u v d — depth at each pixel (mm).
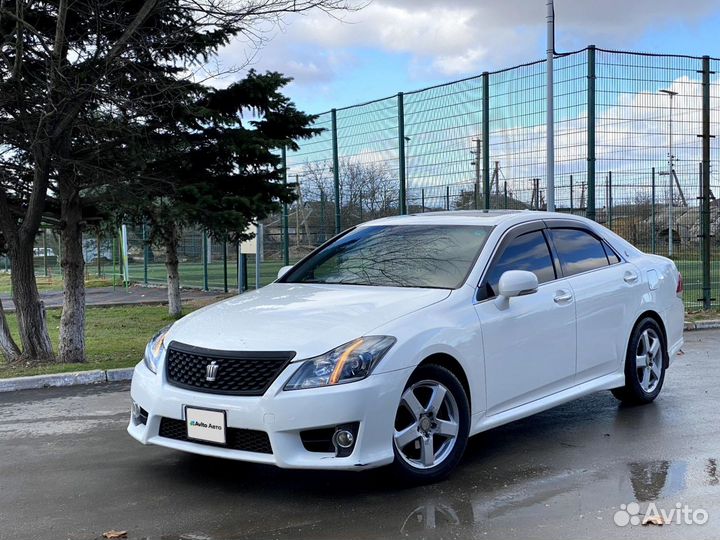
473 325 4910
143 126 9305
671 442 5520
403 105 13789
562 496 4406
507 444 5523
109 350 11047
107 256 38219
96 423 6496
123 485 4773
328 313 4707
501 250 5527
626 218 12227
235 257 24562
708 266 13508
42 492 4664
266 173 11102
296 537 3873
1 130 8508
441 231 5844
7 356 9461
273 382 4234
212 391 4391
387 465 4449
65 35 8227
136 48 8633
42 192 8758
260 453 4254
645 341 6668
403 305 4777
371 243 6035
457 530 3922
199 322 4941
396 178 13945
